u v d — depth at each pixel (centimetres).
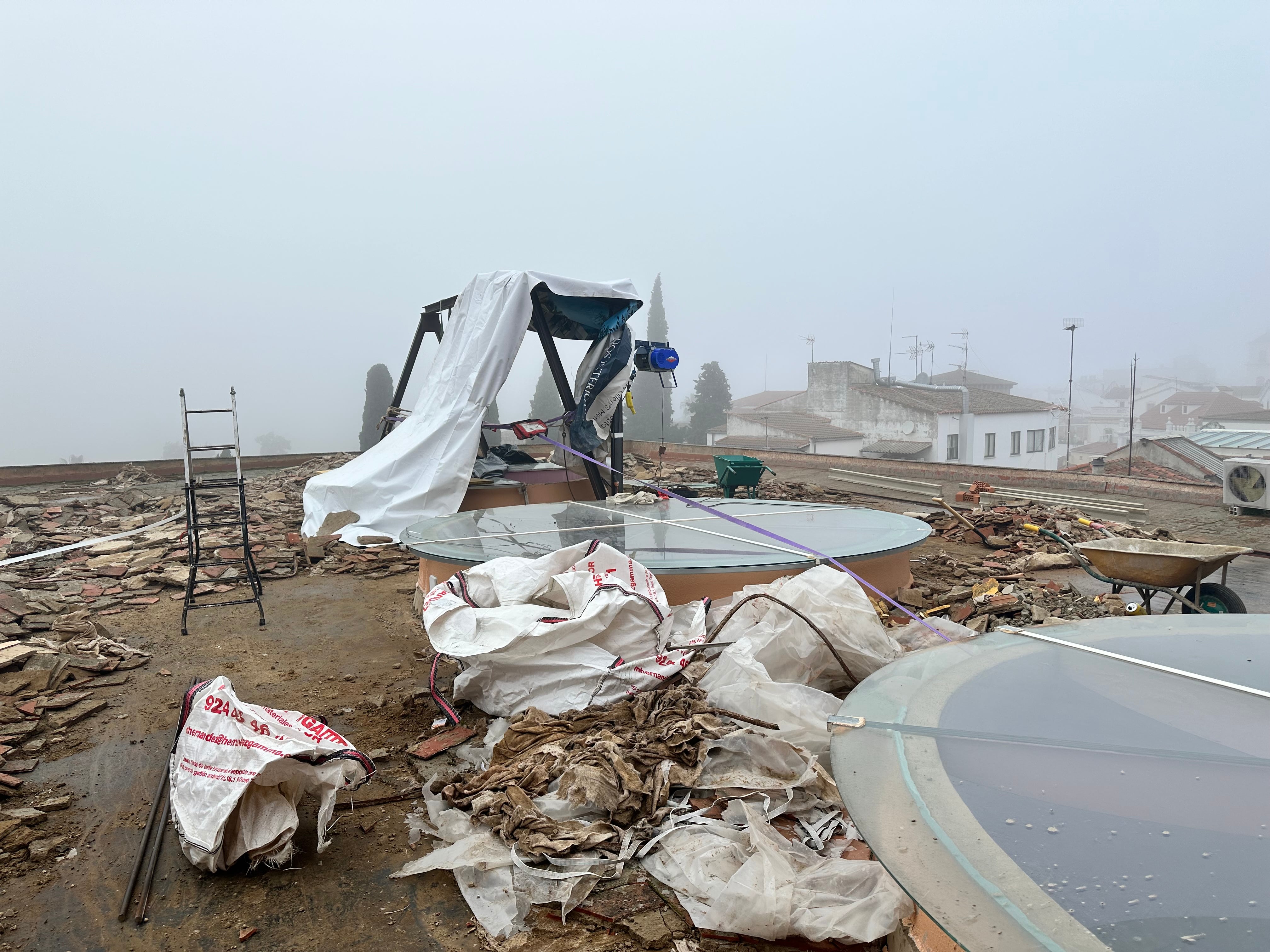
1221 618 381
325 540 979
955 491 1558
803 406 5266
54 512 1256
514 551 623
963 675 317
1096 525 1012
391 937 279
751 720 378
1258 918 173
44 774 413
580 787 329
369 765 340
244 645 638
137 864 325
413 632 669
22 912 297
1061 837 205
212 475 1902
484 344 997
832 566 574
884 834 210
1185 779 230
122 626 691
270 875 317
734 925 260
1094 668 320
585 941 270
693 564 566
